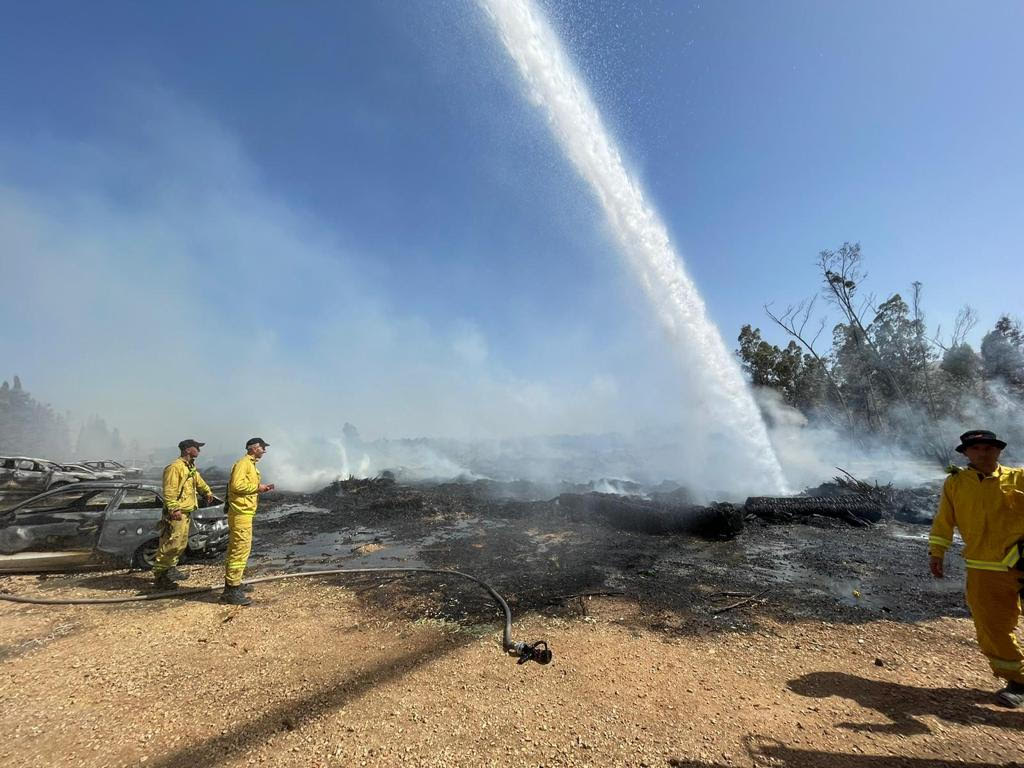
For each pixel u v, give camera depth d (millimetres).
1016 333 38781
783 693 3814
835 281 39531
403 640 4910
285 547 9531
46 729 3439
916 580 6793
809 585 6586
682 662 4371
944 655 4414
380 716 3562
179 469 6688
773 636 4914
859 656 4438
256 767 3039
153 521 7641
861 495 11805
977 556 3693
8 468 17312
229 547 6109
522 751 3154
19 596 6234
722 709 3600
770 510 10992
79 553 7453
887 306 39625
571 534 10000
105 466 25094
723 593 6254
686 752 3113
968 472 3826
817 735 3268
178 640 4953
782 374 41812
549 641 4844
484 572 7344
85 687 4016
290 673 4234
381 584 6781
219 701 3791
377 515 12836
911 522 11047
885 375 39312
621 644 4762
